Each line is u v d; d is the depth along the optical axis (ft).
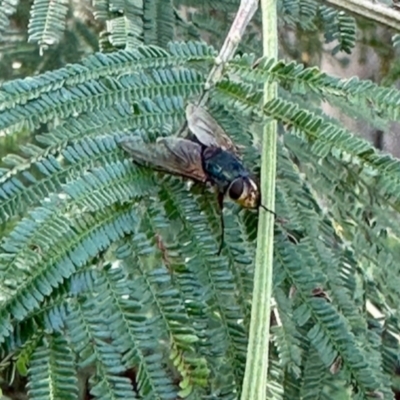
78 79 0.31
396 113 0.31
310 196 0.37
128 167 0.30
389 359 0.36
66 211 0.28
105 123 0.31
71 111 0.31
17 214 0.29
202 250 0.30
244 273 0.30
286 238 0.32
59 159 0.30
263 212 0.30
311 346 0.33
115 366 0.27
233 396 0.28
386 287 0.39
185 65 0.33
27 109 0.31
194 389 0.28
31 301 0.27
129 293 0.28
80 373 0.30
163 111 0.31
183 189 0.30
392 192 0.30
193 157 0.30
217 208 0.30
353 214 0.39
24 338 0.27
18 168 0.30
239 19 0.34
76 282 0.28
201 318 0.29
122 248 0.29
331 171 0.39
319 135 0.31
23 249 0.27
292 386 0.33
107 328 0.28
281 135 0.38
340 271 0.37
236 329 0.29
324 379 0.33
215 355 0.29
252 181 0.30
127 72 0.32
